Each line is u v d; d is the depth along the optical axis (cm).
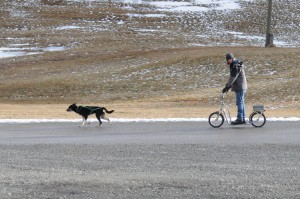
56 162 1205
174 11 9631
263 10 9656
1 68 5322
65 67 5178
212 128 1816
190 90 3988
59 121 2067
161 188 920
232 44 7150
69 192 892
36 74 4931
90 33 7781
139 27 8450
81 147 1425
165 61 4869
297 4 10144
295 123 1931
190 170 1103
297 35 8306
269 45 5731
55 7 9625
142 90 4091
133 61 5153
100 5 9900
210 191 900
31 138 1611
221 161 1219
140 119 2102
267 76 4166
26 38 7456
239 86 1803
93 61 5388
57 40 7231
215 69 4509
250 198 857
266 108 2802
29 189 910
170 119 2097
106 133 1714
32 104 3631
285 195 877
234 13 9469
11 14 9038
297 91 3469
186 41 7188
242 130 1752
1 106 3225
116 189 912
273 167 1141
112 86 4228
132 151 1359
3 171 1089
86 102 3788
